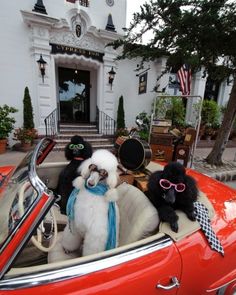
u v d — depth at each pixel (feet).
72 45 26.37
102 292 3.42
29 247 5.12
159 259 3.97
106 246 4.35
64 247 5.03
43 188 3.55
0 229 3.93
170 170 4.80
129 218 5.15
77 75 32.53
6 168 7.91
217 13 12.95
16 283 3.17
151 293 3.85
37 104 26.21
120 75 30.58
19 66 24.70
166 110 30.96
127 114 32.24
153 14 14.80
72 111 33.65
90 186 4.53
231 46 14.34
